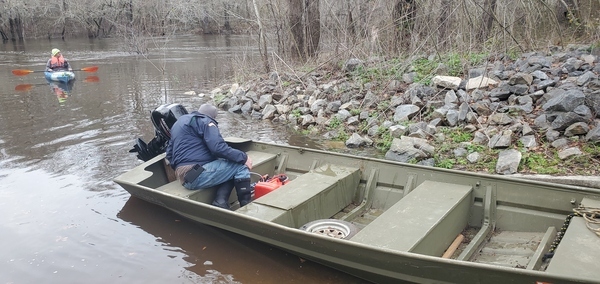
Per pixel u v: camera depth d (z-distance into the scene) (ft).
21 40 117.50
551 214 14.26
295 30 46.03
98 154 25.72
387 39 38.52
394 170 17.33
